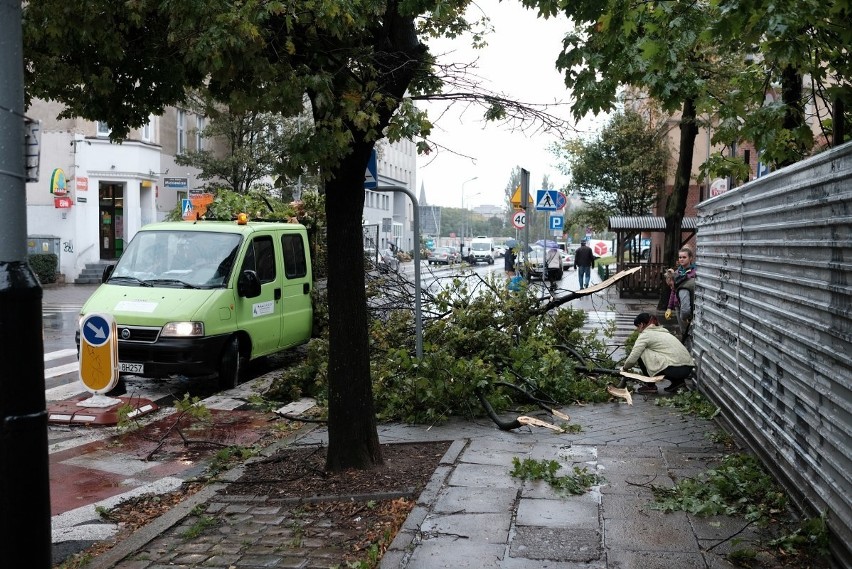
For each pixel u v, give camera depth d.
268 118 31.61
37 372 3.42
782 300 5.89
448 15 6.36
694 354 9.98
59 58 6.60
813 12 5.37
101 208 35.44
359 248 6.48
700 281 9.59
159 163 36.84
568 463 6.64
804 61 6.41
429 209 87.94
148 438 8.34
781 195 6.07
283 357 13.97
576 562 4.61
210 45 5.46
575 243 90.38
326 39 6.07
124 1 6.05
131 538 5.30
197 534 5.37
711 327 8.84
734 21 5.39
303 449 7.37
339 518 5.60
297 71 5.84
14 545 3.34
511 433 7.81
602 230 37.69
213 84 6.84
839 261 4.69
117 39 6.22
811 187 5.30
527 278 12.17
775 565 4.53
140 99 6.94
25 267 3.43
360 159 6.25
